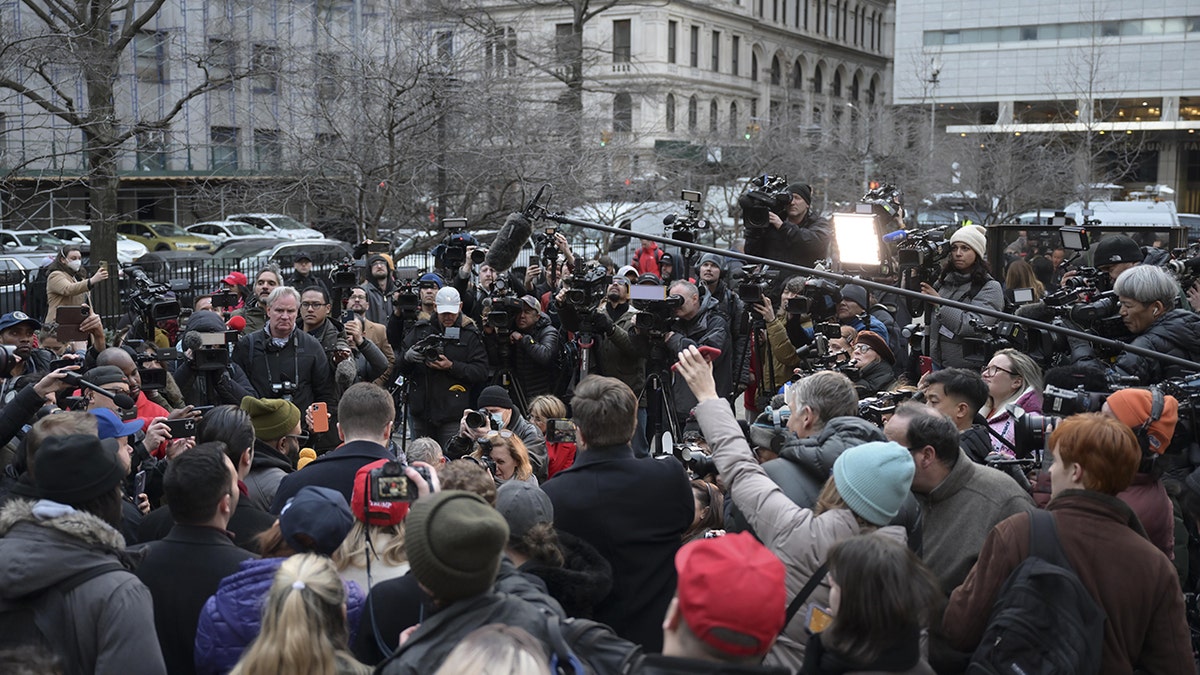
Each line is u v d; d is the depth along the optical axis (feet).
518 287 27.91
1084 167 103.91
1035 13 173.17
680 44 186.19
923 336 25.64
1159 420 13.00
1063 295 22.06
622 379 26.73
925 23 180.96
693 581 8.12
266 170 59.67
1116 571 11.00
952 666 11.46
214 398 21.95
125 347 23.31
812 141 106.63
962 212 104.22
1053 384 16.71
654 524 13.10
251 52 56.24
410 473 11.66
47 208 94.58
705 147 97.35
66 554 10.62
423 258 66.74
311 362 24.62
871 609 9.14
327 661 9.05
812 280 24.23
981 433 15.51
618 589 12.90
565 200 59.88
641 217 75.31
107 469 11.77
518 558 11.91
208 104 69.92
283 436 17.38
